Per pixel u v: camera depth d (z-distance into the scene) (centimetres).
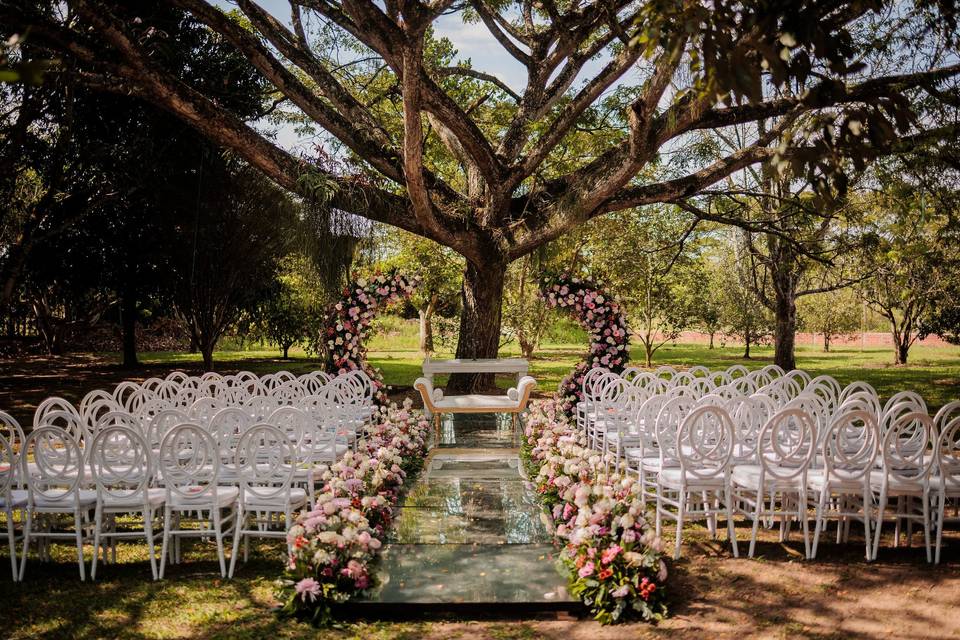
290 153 1009
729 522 454
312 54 1136
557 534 439
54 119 1326
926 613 364
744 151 1159
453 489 594
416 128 830
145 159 1394
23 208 1531
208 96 1335
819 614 365
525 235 1205
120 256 1694
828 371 1962
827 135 329
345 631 352
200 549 488
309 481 481
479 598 374
